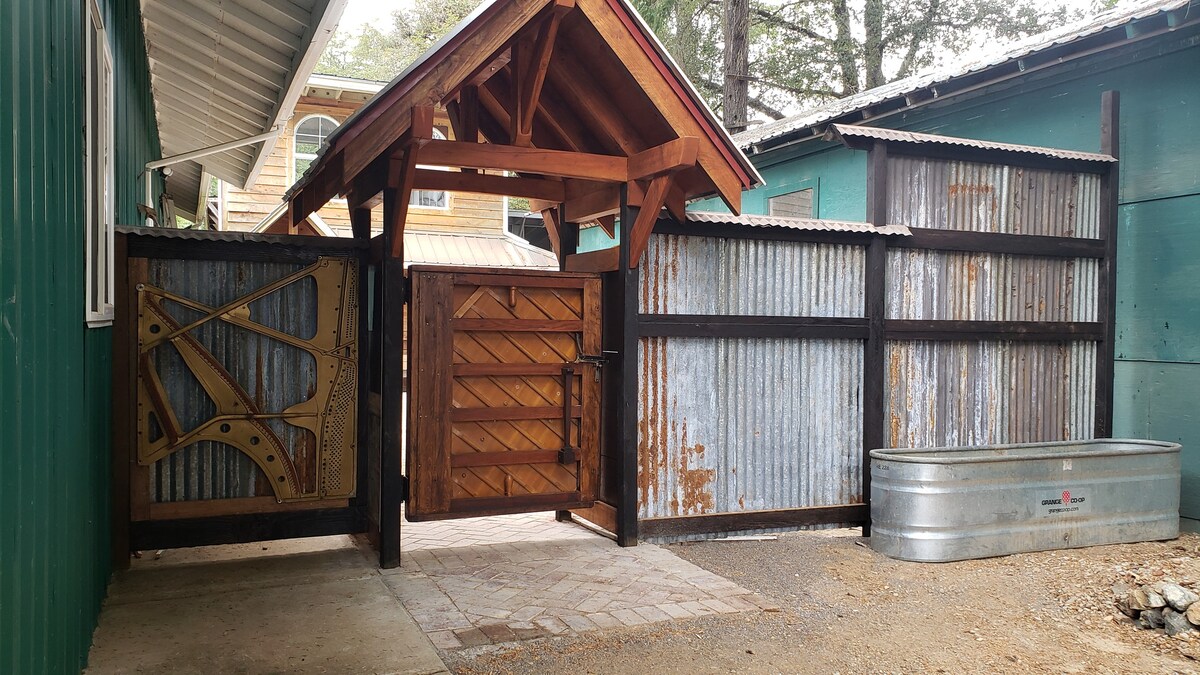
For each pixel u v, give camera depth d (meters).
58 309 3.16
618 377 6.38
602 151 6.72
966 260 7.49
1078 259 7.91
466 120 6.46
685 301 6.58
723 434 6.68
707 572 5.67
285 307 5.90
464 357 5.99
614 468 6.45
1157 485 6.86
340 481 6.02
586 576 5.50
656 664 4.14
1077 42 7.63
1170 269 7.69
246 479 5.81
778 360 6.85
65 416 3.30
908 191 7.32
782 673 4.11
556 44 6.03
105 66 4.66
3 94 2.30
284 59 7.19
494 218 17.59
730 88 17.48
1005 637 4.69
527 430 6.18
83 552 3.86
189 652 4.07
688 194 6.61
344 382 6.02
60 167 3.20
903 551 6.18
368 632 4.39
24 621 2.53
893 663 4.29
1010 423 7.64
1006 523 6.32
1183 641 4.60
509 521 7.37
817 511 6.91
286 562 5.75
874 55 22.11
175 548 5.88
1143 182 7.89
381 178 5.75
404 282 6.11
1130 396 8.06
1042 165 7.75
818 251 6.99
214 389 5.69
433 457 5.83
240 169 12.50
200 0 6.12
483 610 4.79
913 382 7.31
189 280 5.65
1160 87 7.72
